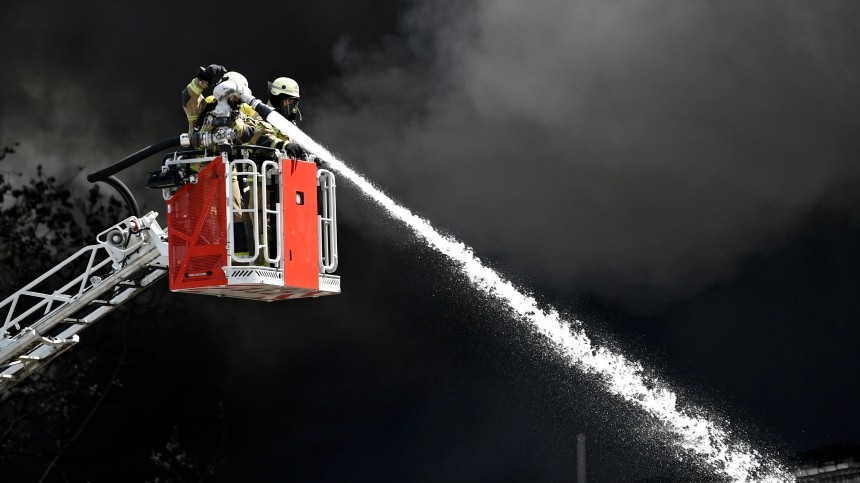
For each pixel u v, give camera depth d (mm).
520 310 30891
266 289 12984
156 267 15031
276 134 13578
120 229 14656
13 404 25734
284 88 14000
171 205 13078
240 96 13117
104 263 14672
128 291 15016
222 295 13516
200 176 12867
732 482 28578
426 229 20531
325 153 13516
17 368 14992
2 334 14523
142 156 13773
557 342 30859
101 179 14133
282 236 12766
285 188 12906
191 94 13125
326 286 13594
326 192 13969
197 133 13164
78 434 26359
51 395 26125
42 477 25953
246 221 13055
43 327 14570
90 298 14656
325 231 13875
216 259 12664
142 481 30297
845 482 23406
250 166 13172
